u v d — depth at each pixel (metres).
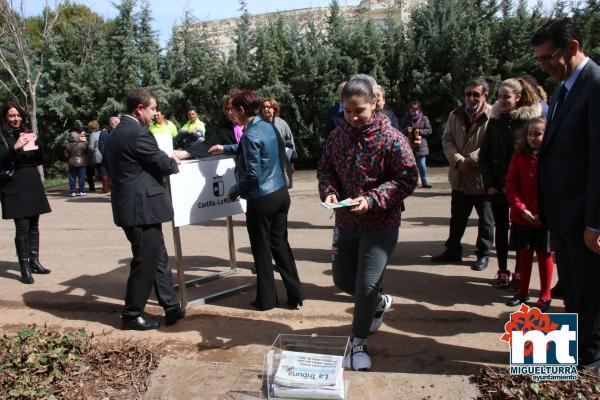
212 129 16.33
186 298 4.50
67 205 10.89
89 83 16.67
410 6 18.02
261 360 3.56
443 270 5.39
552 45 2.87
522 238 4.23
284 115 15.55
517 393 2.88
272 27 15.90
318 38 15.90
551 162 3.04
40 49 16.95
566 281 3.18
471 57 14.62
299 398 2.94
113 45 16.83
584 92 2.82
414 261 5.74
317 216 8.56
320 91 15.19
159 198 4.05
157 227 4.11
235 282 5.31
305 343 3.27
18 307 4.72
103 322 4.34
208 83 15.99
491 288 4.83
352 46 15.41
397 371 3.37
